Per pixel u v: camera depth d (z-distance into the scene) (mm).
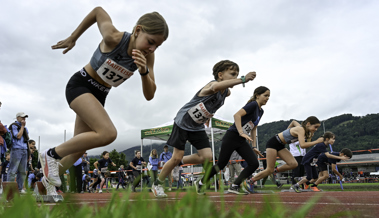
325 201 2549
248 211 749
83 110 2471
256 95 4629
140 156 11039
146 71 2535
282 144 5070
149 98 2877
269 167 5070
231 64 3994
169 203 760
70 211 790
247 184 4672
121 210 753
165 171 3965
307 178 6953
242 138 4387
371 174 42875
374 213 1577
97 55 2570
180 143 3906
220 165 4391
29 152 6418
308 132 5223
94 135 2445
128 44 2494
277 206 766
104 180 11062
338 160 7332
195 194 719
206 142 4051
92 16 2619
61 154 2568
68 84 2621
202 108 3863
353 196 3559
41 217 780
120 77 2600
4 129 5621
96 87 2633
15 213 604
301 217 671
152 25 2428
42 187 2691
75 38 2703
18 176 3742
